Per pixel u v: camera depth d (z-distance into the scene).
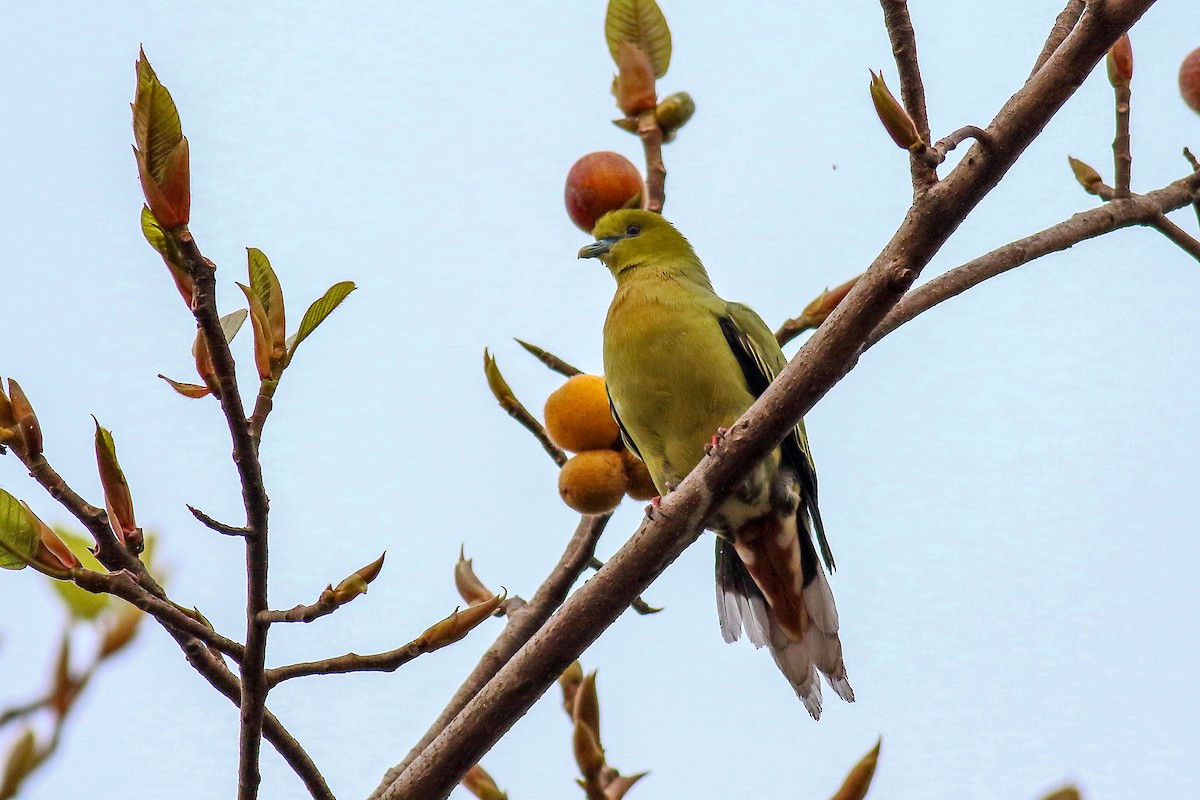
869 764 6.99
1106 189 10.05
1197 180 9.91
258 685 6.32
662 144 11.12
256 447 6.02
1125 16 7.24
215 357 5.80
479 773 8.96
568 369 10.60
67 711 6.34
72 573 5.95
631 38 11.11
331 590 6.12
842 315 7.99
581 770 8.16
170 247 5.86
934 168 7.50
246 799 6.61
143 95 5.54
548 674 8.26
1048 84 7.41
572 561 10.12
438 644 6.30
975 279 9.32
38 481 6.01
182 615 6.17
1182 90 10.10
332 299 6.26
